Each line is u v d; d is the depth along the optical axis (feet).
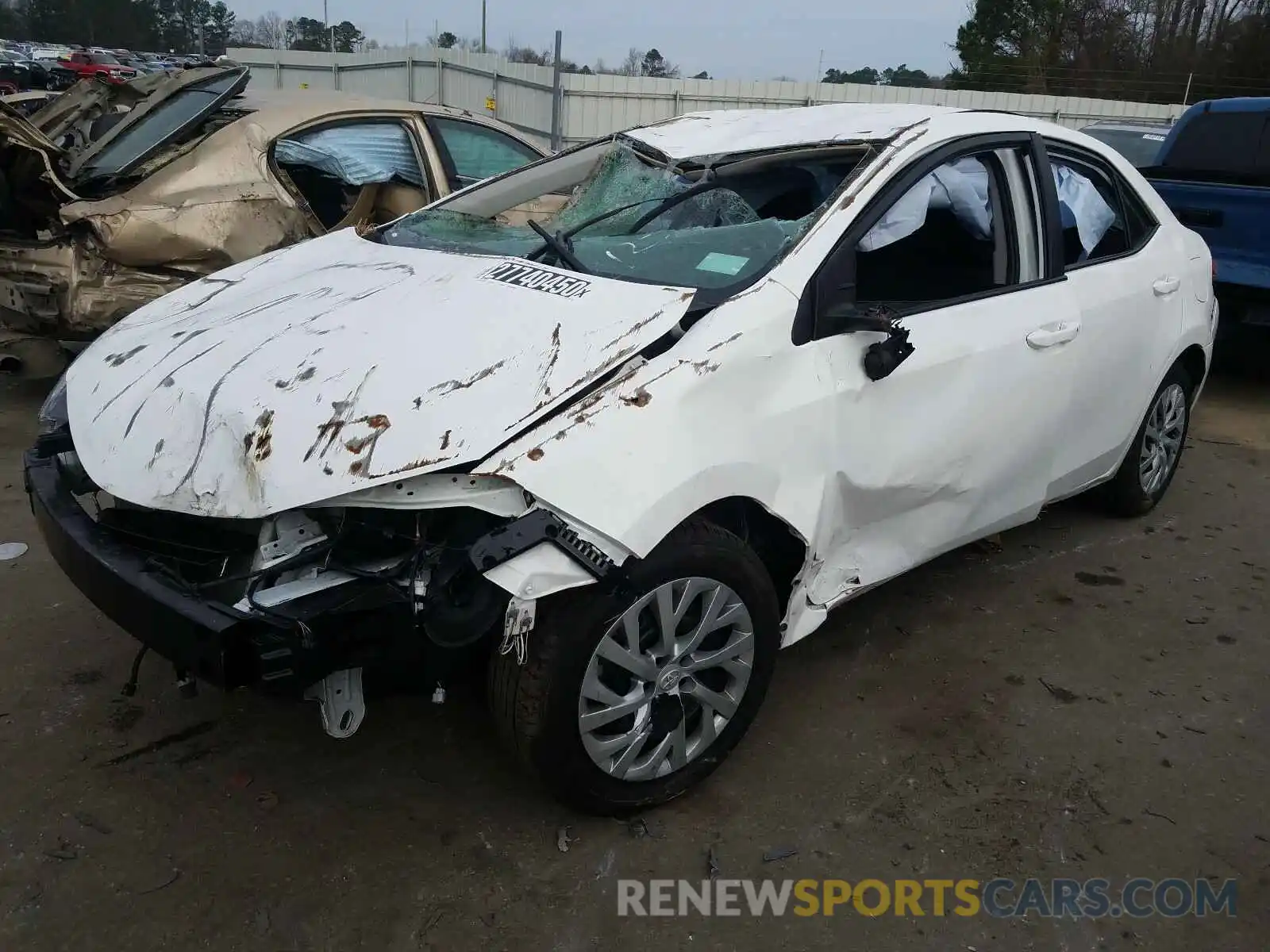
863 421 8.96
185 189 16.49
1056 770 9.29
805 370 8.49
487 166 20.85
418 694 7.63
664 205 10.38
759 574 8.43
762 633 8.61
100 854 7.88
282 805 8.49
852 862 8.10
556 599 7.43
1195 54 100.48
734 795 8.82
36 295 16.28
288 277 10.35
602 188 11.34
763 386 8.16
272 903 7.47
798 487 8.45
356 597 7.01
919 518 10.13
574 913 7.49
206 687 10.08
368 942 7.17
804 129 10.95
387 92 65.98
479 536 7.03
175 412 7.95
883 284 9.64
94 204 16.01
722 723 8.70
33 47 120.16
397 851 8.02
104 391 8.68
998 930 7.50
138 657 8.68
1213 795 9.03
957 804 8.79
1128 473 14.17
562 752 7.65
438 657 7.43
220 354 8.45
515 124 58.03
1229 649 11.53
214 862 7.85
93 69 89.92
